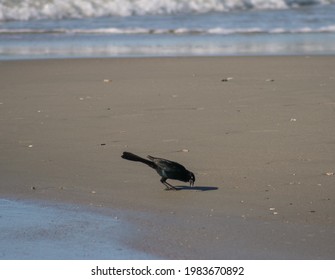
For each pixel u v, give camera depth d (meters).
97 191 14.70
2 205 14.03
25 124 19.83
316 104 21.25
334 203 13.64
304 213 13.17
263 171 15.61
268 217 13.04
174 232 12.48
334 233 12.27
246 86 23.80
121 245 12.02
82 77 26.03
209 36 37.06
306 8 44.28
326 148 17.11
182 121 19.66
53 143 18.06
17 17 42.00
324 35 37.09
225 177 15.31
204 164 16.19
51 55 31.58
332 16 42.41
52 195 14.53
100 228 12.77
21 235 12.54
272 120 19.55
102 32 38.53
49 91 23.81
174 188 14.63
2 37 37.12
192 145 17.55
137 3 43.78
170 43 34.84
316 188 14.49
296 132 18.42
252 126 19.02
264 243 11.91
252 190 14.48
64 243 12.16
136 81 25.05
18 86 24.70
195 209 13.55
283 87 23.56
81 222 13.08
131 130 18.97
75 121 20.02
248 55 30.59
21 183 15.28
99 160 16.67
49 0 43.47
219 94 22.70
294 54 30.88
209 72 26.45
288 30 38.62
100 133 18.78
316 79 24.86
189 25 40.16
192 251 11.70
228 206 13.66
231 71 26.59
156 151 17.17
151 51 32.41
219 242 12.00
